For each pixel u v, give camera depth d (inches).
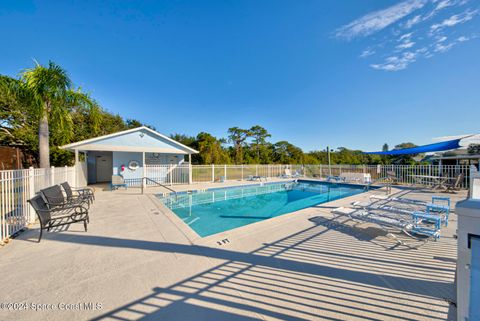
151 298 92.4
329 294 95.6
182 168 594.9
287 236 168.9
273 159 1573.6
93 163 612.4
